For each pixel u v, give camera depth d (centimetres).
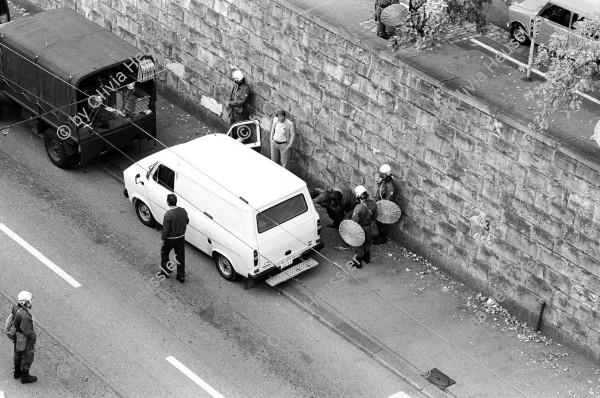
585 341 2677
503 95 2758
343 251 3011
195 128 3478
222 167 2920
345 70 2984
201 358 2647
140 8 3544
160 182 2975
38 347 2647
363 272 2939
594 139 2559
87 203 3144
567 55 2506
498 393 2591
